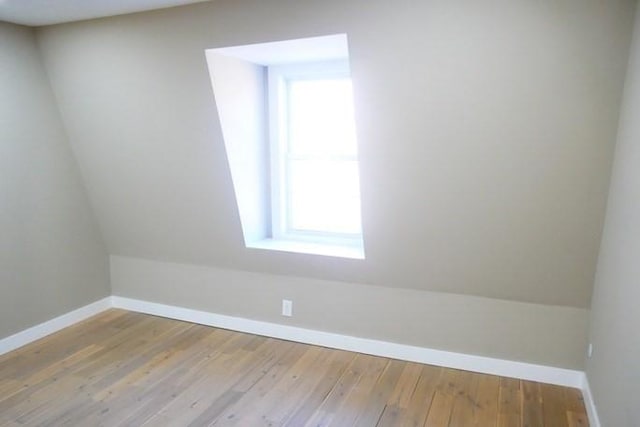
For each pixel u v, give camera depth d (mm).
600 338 2379
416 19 2100
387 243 2967
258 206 3541
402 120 2402
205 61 2678
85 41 2922
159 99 2916
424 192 2627
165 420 2525
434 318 3129
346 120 3336
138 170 3363
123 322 3881
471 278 2930
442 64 2166
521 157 2312
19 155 3260
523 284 2822
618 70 1967
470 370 3084
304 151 3518
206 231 3512
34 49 3195
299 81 3424
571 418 2533
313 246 3441
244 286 3658
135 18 2693
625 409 1783
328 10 2256
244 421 2518
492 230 2648
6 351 3301
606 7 1869
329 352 3361
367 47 2252
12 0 2447
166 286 3955
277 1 2348
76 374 3010
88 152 3492
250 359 3242
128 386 2867
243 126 3195
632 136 1865
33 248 3443
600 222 2398
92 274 3971
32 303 3471
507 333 2973
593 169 2238
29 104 3254
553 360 2895
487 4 1984
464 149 2385
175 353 3322
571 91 2059
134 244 3934
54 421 2512
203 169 3146
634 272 1767
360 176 2707
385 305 3242
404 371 3080
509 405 2664
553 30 1953
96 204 3814
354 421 2520
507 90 2137
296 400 2721
